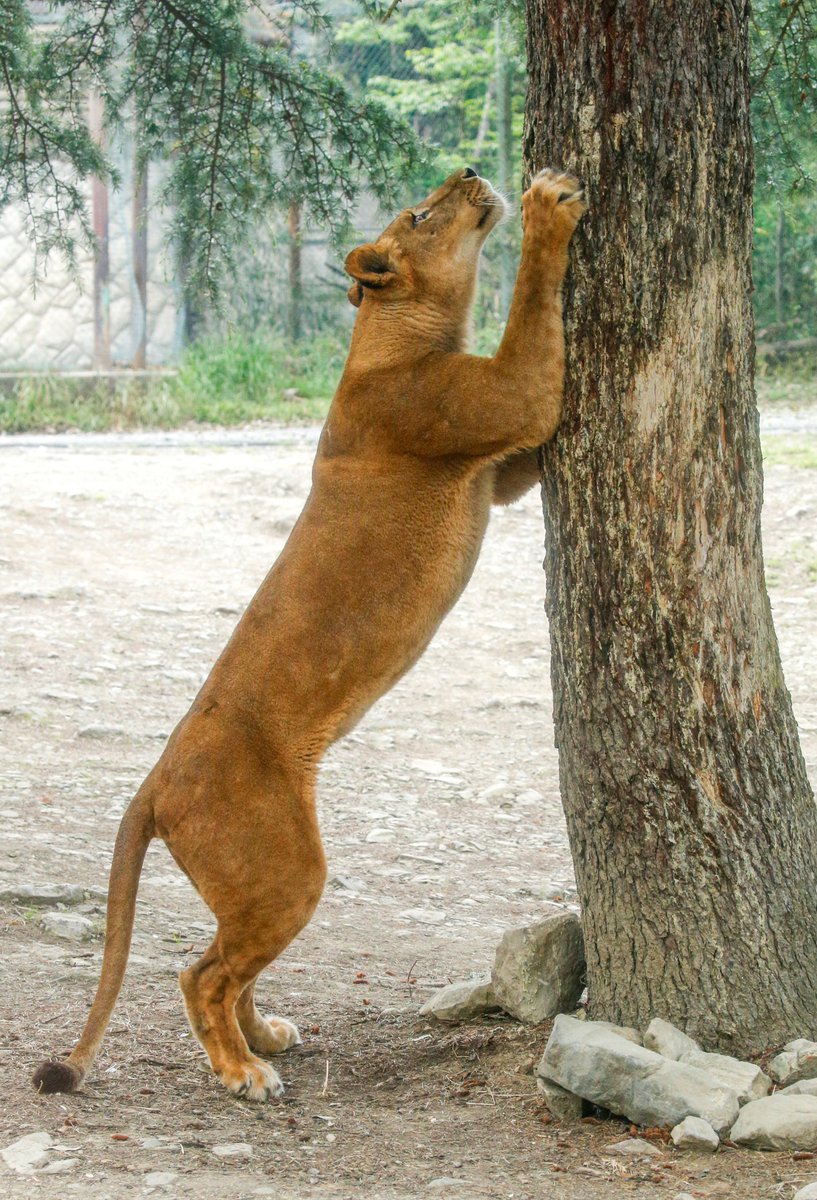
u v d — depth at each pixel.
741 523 4.62
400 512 4.98
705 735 4.55
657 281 4.47
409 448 4.97
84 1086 4.69
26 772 9.13
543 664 12.41
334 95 9.02
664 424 4.52
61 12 12.16
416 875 8.11
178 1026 5.42
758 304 25.30
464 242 5.36
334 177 9.16
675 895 4.58
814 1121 4.06
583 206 4.52
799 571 13.84
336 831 8.77
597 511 4.61
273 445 19.41
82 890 6.91
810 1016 4.57
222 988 4.85
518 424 4.70
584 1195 3.78
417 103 24.42
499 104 22.77
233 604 13.26
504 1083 4.77
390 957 6.68
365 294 5.30
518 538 15.66
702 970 4.55
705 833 4.55
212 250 9.26
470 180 5.37
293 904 4.82
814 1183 3.66
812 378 23.20
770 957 4.55
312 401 22.55
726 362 4.57
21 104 10.23
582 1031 4.54
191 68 8.87
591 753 4.71
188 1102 4.64
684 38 4.39
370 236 16.08
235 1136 4.31
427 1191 3.83
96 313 22.62
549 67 4.59
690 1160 4.03
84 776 9.19
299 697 4.89
